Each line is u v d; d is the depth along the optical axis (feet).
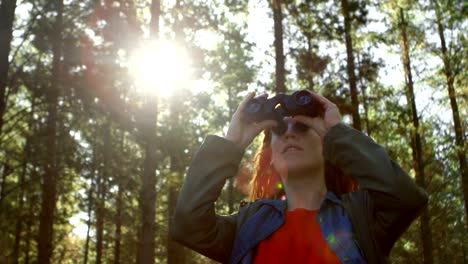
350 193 5.24
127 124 41.50
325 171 5.84
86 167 49.11
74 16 43.98
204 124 70.49
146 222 38.83
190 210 5.18
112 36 42.83
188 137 54.24
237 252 5.27
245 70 53.93
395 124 59.11
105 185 56.29
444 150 62.69
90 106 43.91
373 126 56.03
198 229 5.23
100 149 63.62
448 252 84.02
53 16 43.32
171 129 48.83
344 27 50.85
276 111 5.45
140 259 38.17
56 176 50.96
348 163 4.95
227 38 48.44
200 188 5.28
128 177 43.32
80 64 43.11
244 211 5.67
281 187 6.27
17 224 55.62
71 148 50.03
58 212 66.44
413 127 57.47
